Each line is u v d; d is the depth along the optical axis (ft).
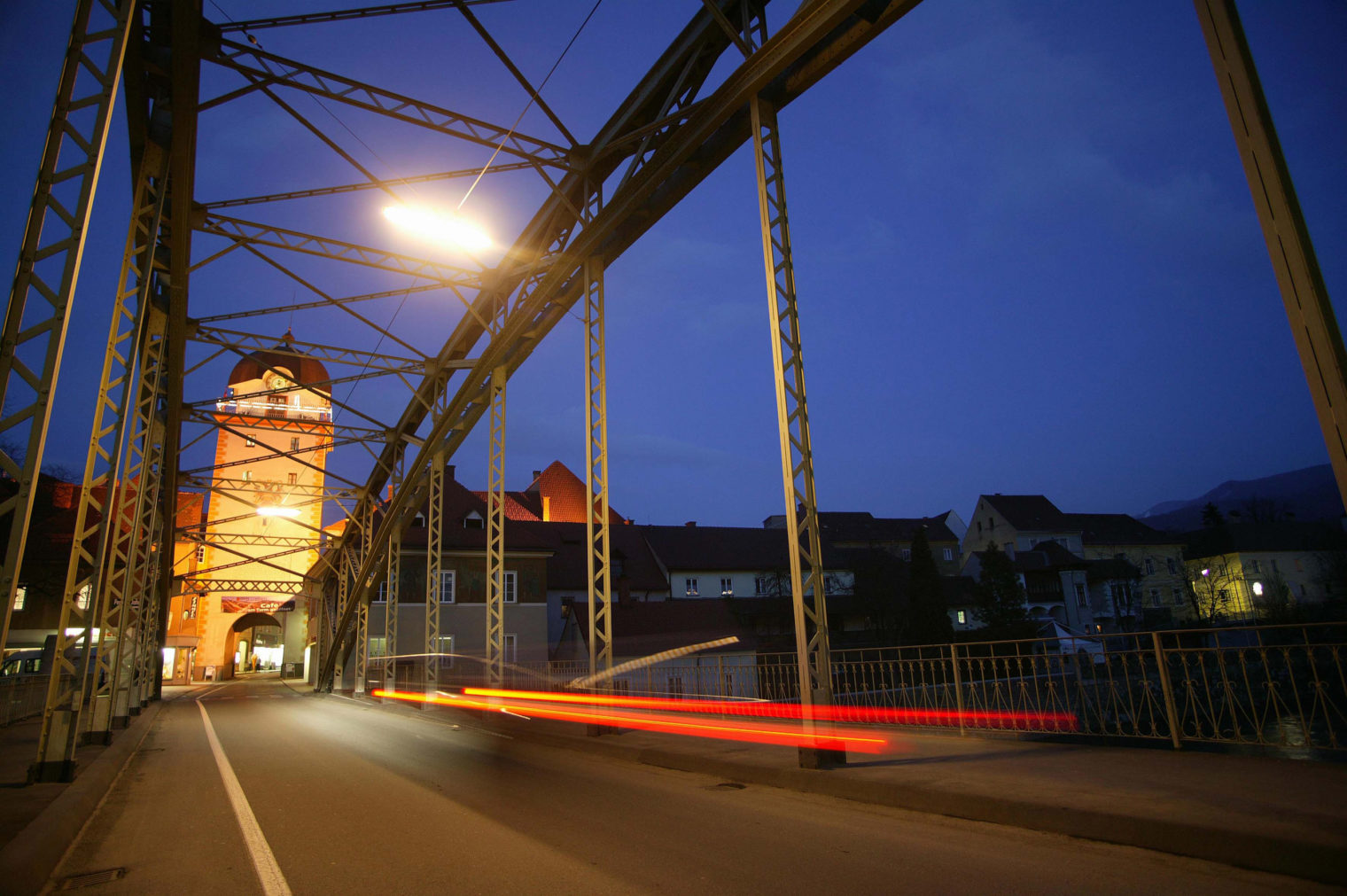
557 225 55.88
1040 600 195.52
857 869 15.61
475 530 144.87
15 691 56.13
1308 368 15.05
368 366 75.46
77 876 17.26
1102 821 16.97
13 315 20.52
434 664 82.58
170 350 61.72
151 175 43.42
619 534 202.08
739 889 14.64
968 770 23.95
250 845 19.85
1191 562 203.62
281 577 183.21
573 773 31.78
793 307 30.81
